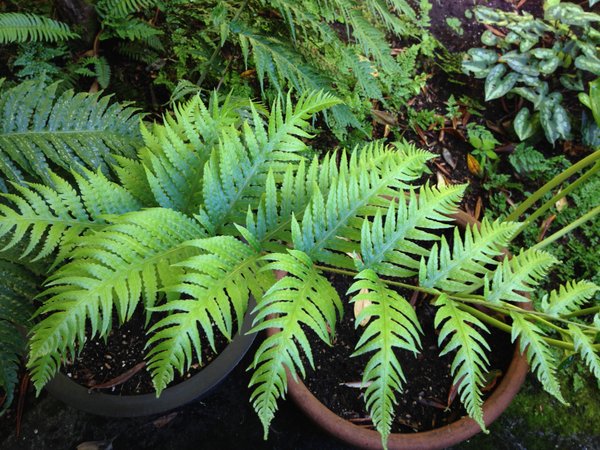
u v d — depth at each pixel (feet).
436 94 9.01
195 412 6.47
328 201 3.93
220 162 4.07
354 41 8.56
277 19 6.72
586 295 4.17
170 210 3.92
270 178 3.98
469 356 3.45
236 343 5.39
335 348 6.11
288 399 6.56
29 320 4.50
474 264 3.89
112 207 4.24
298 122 4.40
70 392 5.08
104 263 3.75
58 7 6.65
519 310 4.09
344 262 3.89
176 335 3.28
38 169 4.89
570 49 8.93
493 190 8.30
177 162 4.28
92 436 6.25
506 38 9.01
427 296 6.48
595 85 7.00
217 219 4.20
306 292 3.50
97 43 7.13
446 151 8.50
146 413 5.10
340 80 6.69
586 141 8.48
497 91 8.73
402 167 4.19
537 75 8.72
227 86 7.14
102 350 5.35
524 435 6.69
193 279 3.47
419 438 5.33
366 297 3.47
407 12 6.46
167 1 6.95
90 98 5.28
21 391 6.26
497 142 8.29
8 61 6.79
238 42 6.68
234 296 3.53
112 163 5.23
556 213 8.12
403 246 3.86
